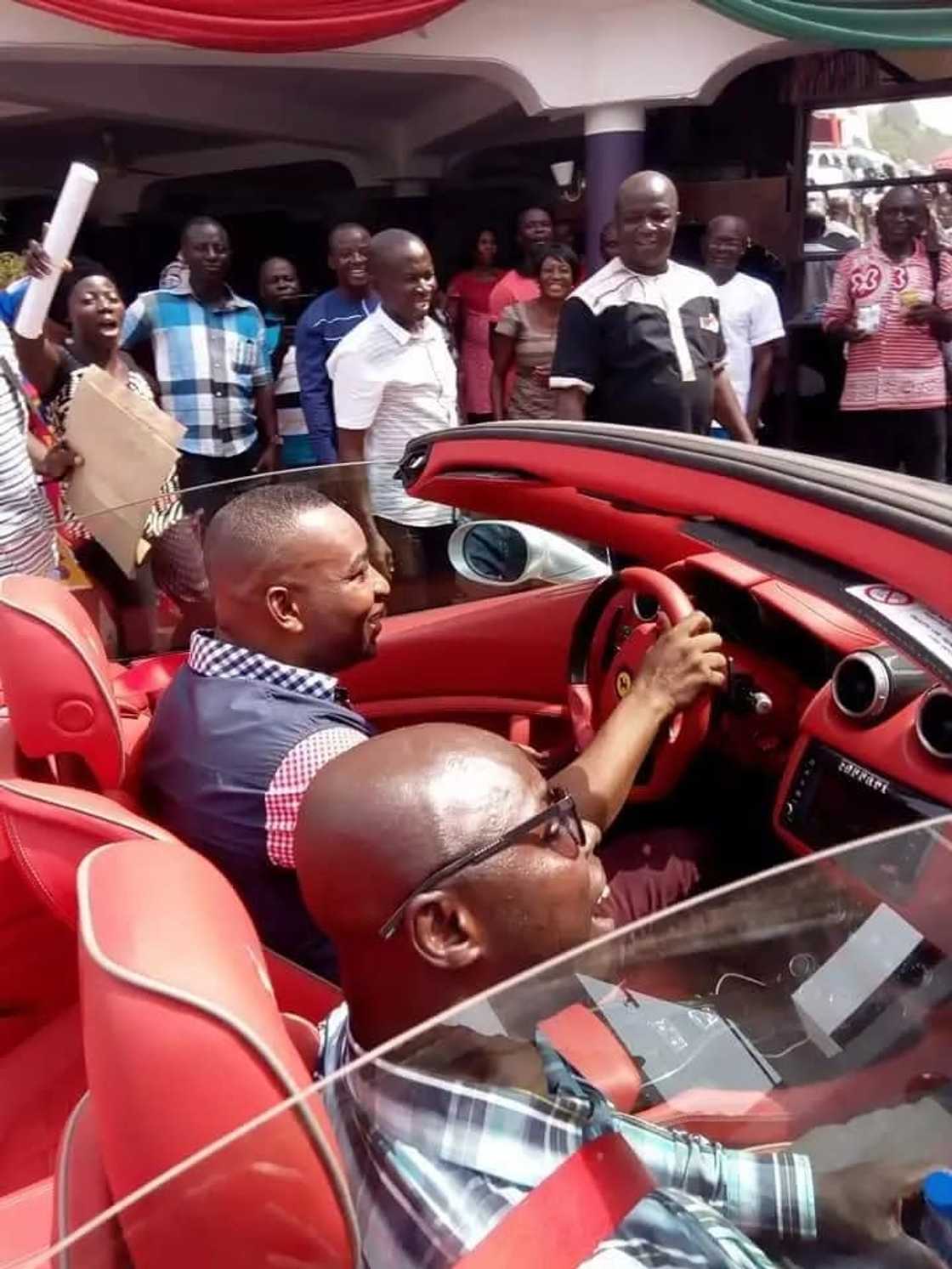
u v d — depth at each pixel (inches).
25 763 61.1
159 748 60.8
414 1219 31.8
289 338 222.7
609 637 81.4
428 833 34.4
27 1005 61.2
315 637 62.9
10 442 110.0
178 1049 29.7
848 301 195.0
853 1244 39.5
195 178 386.6
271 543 61.1
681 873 72.1
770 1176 39.4
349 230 168.2
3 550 108.1
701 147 261.6
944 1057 42.9
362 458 141.2
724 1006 39.9
